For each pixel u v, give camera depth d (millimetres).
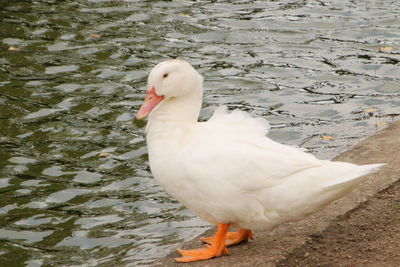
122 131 10859
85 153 10188
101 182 9445
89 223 8469
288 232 7023
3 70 12945
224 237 6605
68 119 11219
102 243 8008
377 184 7863
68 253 7848
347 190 6129
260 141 6430
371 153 8758
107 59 13516
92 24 15250
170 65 6594
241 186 6148
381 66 13164
